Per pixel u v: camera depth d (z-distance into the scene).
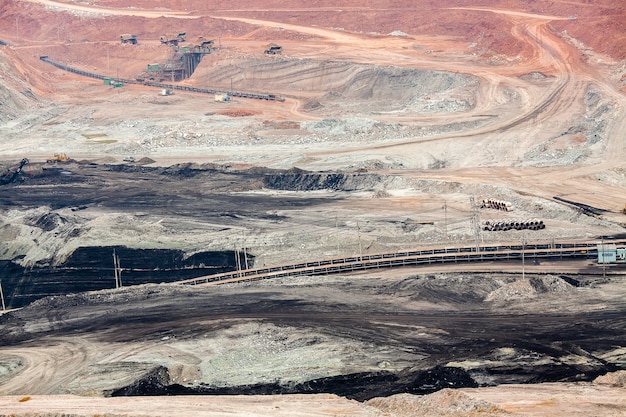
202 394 125.69
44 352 144.50
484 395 114.75
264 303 161.62
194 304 163.50
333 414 108.94
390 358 133.75
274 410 111.12
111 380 131.88
